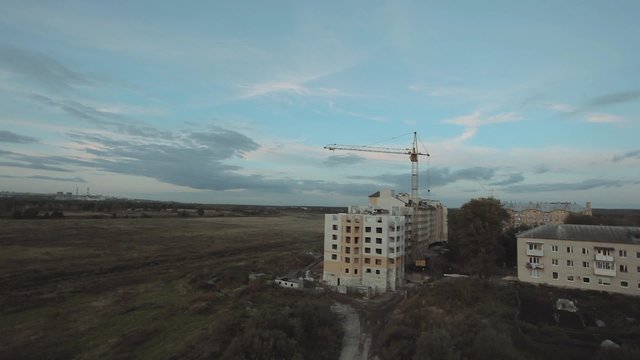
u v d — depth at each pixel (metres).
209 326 72.31
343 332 72.81
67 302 89.62
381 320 79.50
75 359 59.62
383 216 104.06
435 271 120.38
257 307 85.38
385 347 64.38
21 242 154.12
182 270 126.19
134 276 115.88
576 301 77.12
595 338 58.62
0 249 138.62
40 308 84.75
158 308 85.31
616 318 68.00
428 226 165.75
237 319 71.69
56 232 183.88
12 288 98.69
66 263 124.56
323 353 62.91
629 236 82.62
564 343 56.91
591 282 83.44
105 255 140.50
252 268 132.75
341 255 108.38
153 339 67.50
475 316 67.31
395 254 105.56
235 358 53.25
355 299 94.88
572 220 150.38
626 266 80.06
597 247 83.00
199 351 60.00
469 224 122.00
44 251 139.88
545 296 80.56
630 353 49.97
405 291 100.56
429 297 86.38
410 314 76.94
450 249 133.88
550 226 92.81
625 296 78.75
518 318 68.12
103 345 64.69
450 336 57.62
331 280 109.81
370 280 104.88
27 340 66.75
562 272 86.31
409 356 58.72
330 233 110.69
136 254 146.62
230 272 123.56
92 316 79.62
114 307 85.62
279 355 55.75
